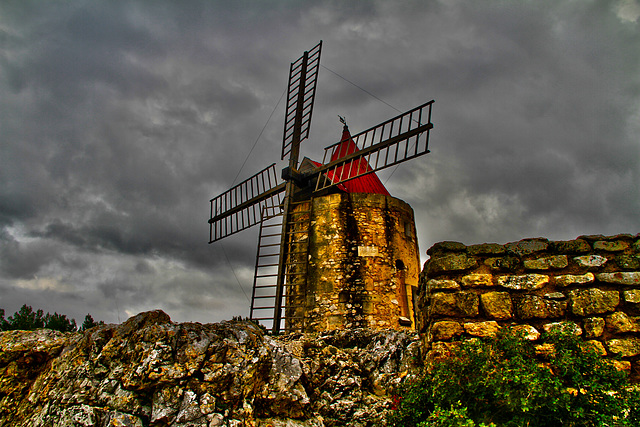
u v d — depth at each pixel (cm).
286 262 1664
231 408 791
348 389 1050
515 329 518
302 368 1007
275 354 960
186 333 837
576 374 457
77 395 763
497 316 538
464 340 526
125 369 787
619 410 430
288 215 1730
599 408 434
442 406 497
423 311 628
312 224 1664
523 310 533
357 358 1152
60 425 720
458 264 571
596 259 537
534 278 545
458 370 499
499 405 479
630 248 534
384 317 1497
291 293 1609
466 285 560
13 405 824
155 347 802
